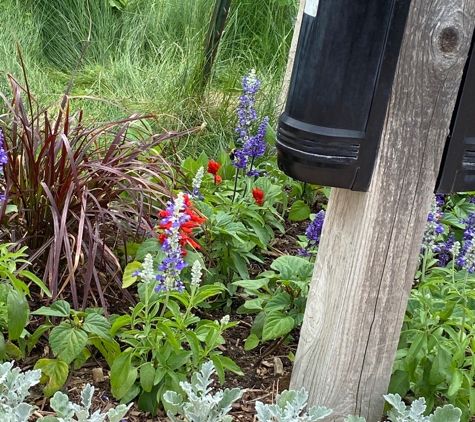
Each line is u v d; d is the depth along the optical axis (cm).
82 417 203
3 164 288
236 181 376
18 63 557
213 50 513
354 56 196
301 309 295
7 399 213
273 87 527
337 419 243
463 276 307
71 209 314
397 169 214
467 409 256
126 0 679
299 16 478
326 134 202
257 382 288
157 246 290
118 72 573
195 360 255
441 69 204
